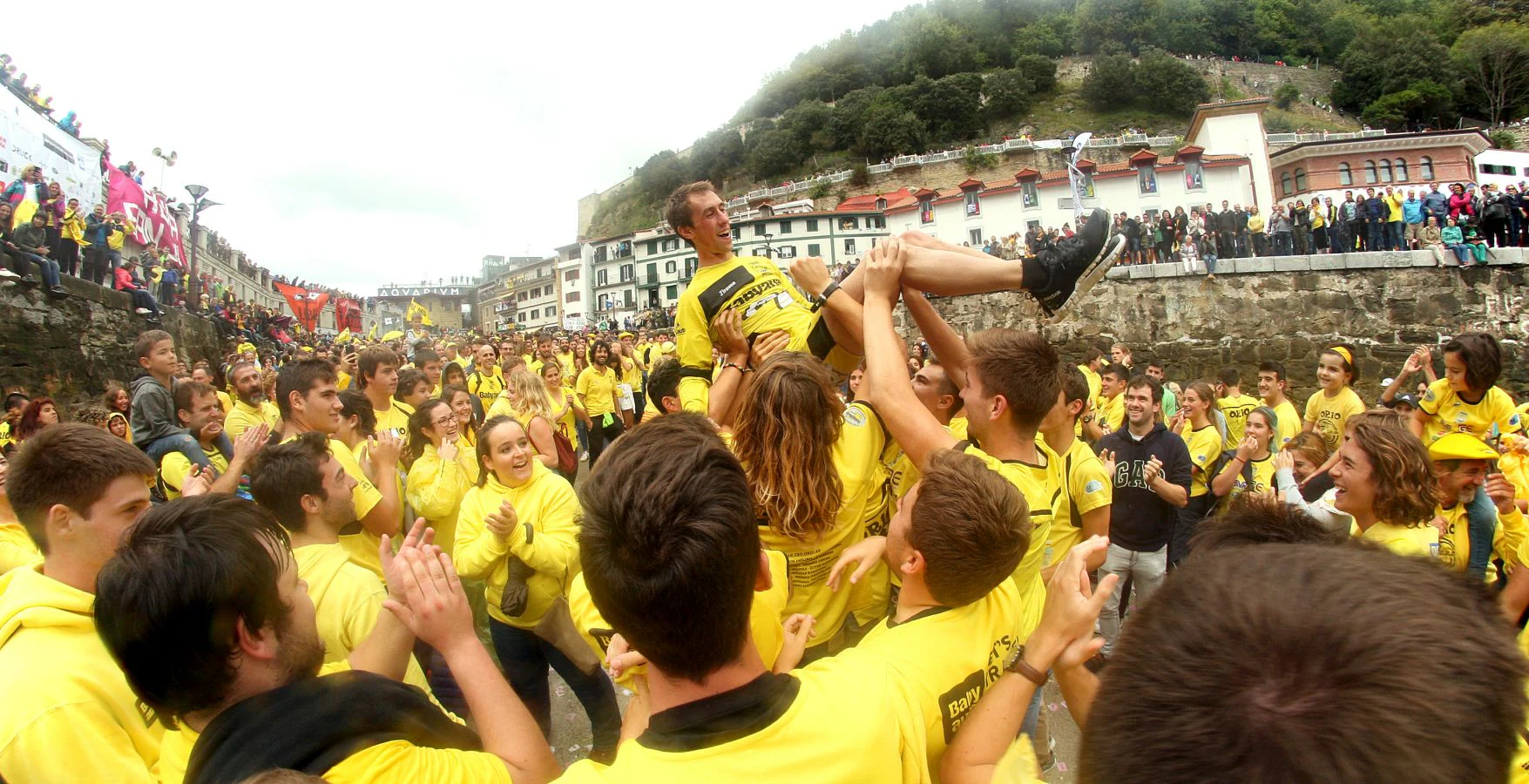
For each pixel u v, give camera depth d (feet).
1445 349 17.28
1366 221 57.62
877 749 4.23
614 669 5.48
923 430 7.06
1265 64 256.11
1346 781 1.87
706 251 11.84
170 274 62.44
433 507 13.89
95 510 6.58
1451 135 127.44
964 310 73.36
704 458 4.45
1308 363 55.83
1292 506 5.36
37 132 57.00
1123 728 2.32
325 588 8.17
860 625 8.62
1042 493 8.00
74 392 41.37
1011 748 4.57
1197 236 62.69
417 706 5.12
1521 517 9.35
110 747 5.89
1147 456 15.34
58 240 43.68
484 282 401.08
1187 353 60.18
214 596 4.72
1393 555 2.59
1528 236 51.11
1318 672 2.03
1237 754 2.01
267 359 76.48
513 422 12.18
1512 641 2.42
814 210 204.54
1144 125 231.50
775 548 7.30
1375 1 278.87
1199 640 2.26
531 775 5.13
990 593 6.23
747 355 10.98
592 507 4.45
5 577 6.68
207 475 11.84
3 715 5.66
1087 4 279.69
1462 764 1.94
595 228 333.01
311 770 4.40
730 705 4.13
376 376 18.94
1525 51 208.33
